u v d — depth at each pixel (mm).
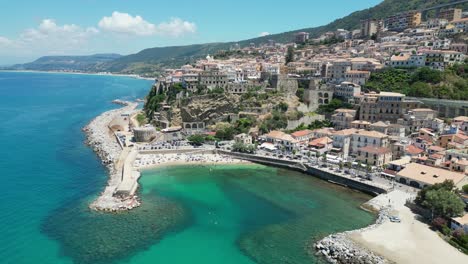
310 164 132500
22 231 81062
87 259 71188
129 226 85375
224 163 142875
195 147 159125
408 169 112438
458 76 188375
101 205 95188
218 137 172125
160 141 171750
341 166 126438
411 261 67750
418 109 157250
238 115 189250
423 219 86625
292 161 136375
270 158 141125
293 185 118188
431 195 84750
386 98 165125
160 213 93062
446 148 128750
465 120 145000
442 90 176625
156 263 70625
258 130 173750
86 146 161500
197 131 182750
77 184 112188
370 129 150500
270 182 121250
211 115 190625
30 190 105938
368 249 72062
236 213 94625
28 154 144875
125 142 166250
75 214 90562
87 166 131375
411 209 92250
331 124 179750
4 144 159625
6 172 121625
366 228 82250
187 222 88562
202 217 91750
